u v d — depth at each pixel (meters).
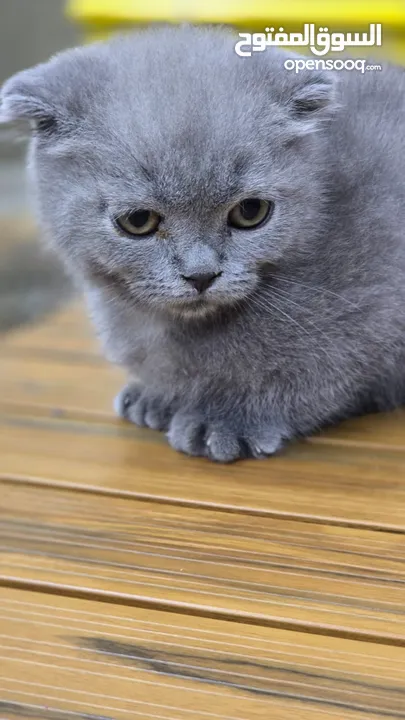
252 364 0.43
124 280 0.42
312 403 0.44
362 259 0.43
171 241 0.40
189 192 0.39
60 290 0.76
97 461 0.44
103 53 0.42
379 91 0.46
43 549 0.39
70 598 0.37
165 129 0.39
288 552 0.38
